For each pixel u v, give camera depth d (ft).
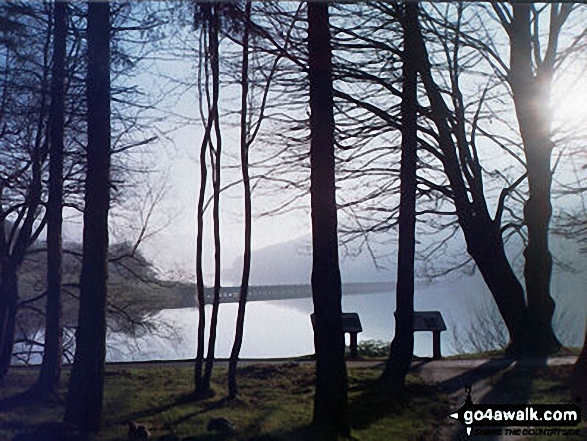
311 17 31.32
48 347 40.16
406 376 43.83
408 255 41.04
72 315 73.56
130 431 28.81
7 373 49.60
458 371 46.24
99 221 31.35
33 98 49.47
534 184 57.93
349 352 59.82
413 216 41.73
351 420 32.22
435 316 55.72
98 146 31.68
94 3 32.73
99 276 31.09
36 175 51.16
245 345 82.94
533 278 57.31
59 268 41.60
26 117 51.16
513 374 43.52
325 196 30.17
